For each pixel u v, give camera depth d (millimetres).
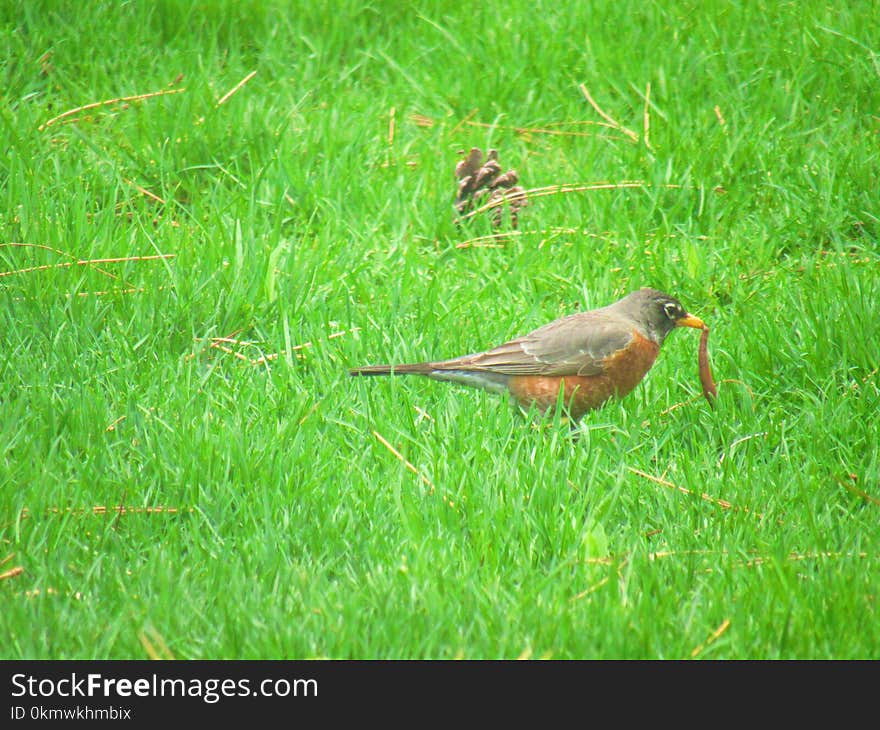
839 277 11625
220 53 16203
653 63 15617
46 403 9258
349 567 7734
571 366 10000
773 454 9414
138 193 12984
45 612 7043
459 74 15734
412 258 12148
